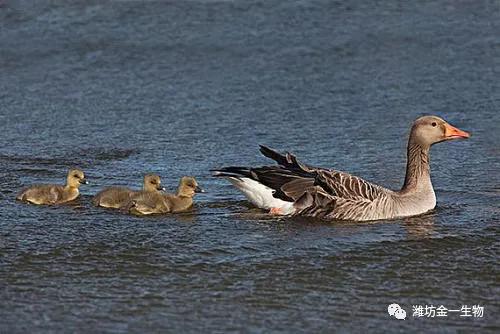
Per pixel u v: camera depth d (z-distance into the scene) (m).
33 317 11.99
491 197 16.80
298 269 13.46
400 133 20.88
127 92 24.08
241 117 22.16
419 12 29.09
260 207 15.86
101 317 11.99
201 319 11.97
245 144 20.23
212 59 26.36
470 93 23.48
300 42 27.20
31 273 13.28
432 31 27.72
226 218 15.53
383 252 14.06
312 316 12.09
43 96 23.80
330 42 27.14
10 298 12.51
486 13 28.94
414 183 15.94
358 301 12.54
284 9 29.44
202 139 20.58
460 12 29.05
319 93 23.78
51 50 27.06
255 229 14.98
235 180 15.84
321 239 14.56
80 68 25.92
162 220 15.41
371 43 27.03
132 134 20.92
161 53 26.80
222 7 29.62
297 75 25.09
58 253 13.96
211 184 17.58
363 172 18.48
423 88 23.94
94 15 29.27
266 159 19.19
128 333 11.59
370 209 15.36
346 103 23.05
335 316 12.11
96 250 14.09
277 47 26.94
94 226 15.09
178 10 29.48
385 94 23.58
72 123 21.73
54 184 16.64
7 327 11.73
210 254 13.95
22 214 15.66
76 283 12.98
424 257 13.94
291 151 19.77
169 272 13.34
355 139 20.53
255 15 29.05
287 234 14.77
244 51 26.77
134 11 29.50
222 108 22.80
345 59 26.11
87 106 23.02
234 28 28.22
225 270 13.41
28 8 29.69
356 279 13.18
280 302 12.47
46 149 19.84
